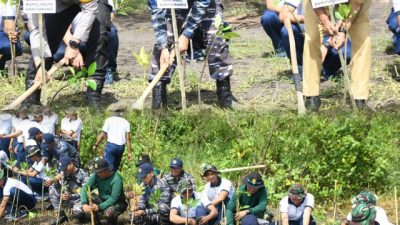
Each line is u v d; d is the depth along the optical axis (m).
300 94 14.34
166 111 14.59
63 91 16.19
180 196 12.21
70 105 15.35
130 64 18.33
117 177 12.73
